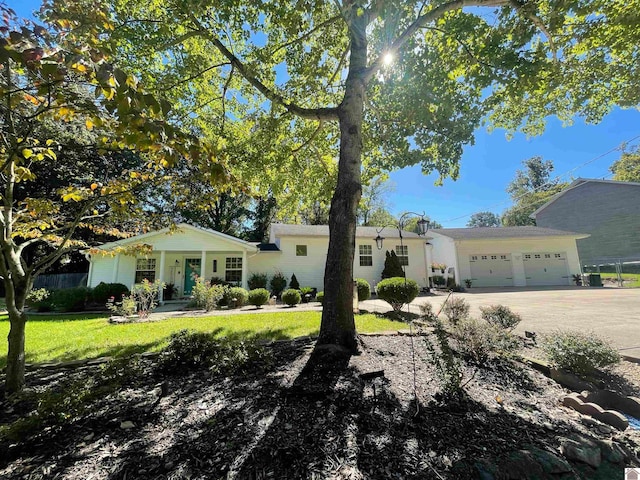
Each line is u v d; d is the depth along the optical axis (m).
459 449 1.85
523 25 3.97
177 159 1.63
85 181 13.12
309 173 8.05
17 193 12.88
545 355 3.51
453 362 2.63
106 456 1.81
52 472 1.67
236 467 1.69
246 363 3.27
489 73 4.58
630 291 12.27
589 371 2.93
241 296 10.45
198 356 3.32
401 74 5.21
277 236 14.65
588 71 5.47
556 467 1.74
